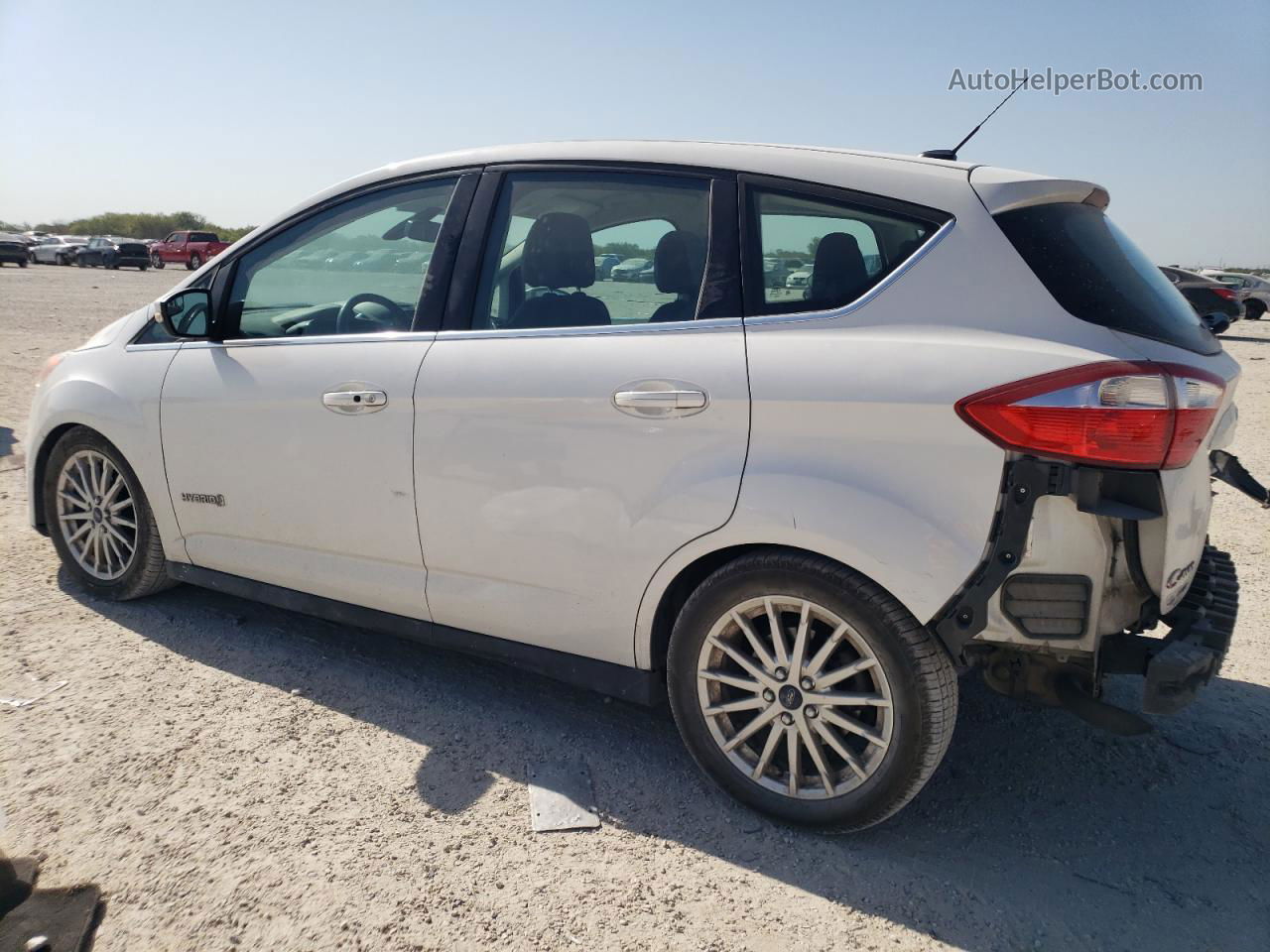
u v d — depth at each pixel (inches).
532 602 117.7
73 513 162.2
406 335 124.9
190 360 143.3
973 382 91.2
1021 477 89.8
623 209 114.9
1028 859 104.2
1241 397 446.0
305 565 136.0
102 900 91.1
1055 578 92.3
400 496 123.6
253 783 111.0
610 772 117.8
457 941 88.5
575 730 127.6
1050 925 93.7
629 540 108.4
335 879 95.8
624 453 107.6
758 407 100.0
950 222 99.0
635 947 88.7
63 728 120.8
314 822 104.5
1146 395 87.8
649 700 114.4
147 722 123.5
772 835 106.3
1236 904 97.7
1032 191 100.3
